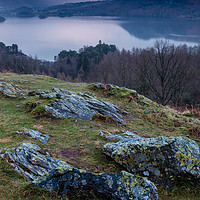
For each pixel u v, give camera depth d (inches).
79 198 247.8
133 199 244.5
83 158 403.9
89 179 260.8
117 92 1067.9
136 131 652.1
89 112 693.9
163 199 313.9
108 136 512.4
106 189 255.0
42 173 308.8
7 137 435.8
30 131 484.7
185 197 323.3
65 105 683.4
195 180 344.2
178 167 349.1
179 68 1531.7
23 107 709.9
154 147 363.9
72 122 613.0
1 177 267.0
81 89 1125.1
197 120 831.7
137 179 267.9
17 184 257.4
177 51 1523.1
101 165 384.5
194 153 371.9
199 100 1947.6
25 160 321.4
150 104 1002.1
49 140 473.4
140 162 356.8
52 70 5487.2
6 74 1525.6
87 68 4441.4
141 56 1916.8
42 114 623.8
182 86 1648.6
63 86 1212.5
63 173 258.7
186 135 661.9
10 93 866.8
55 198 239.5
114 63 2768.2
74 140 493.0
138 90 2143.2
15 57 6043.3
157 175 343.3
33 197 237.0
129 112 847.7
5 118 590.2
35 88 1083.9
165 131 699.4
